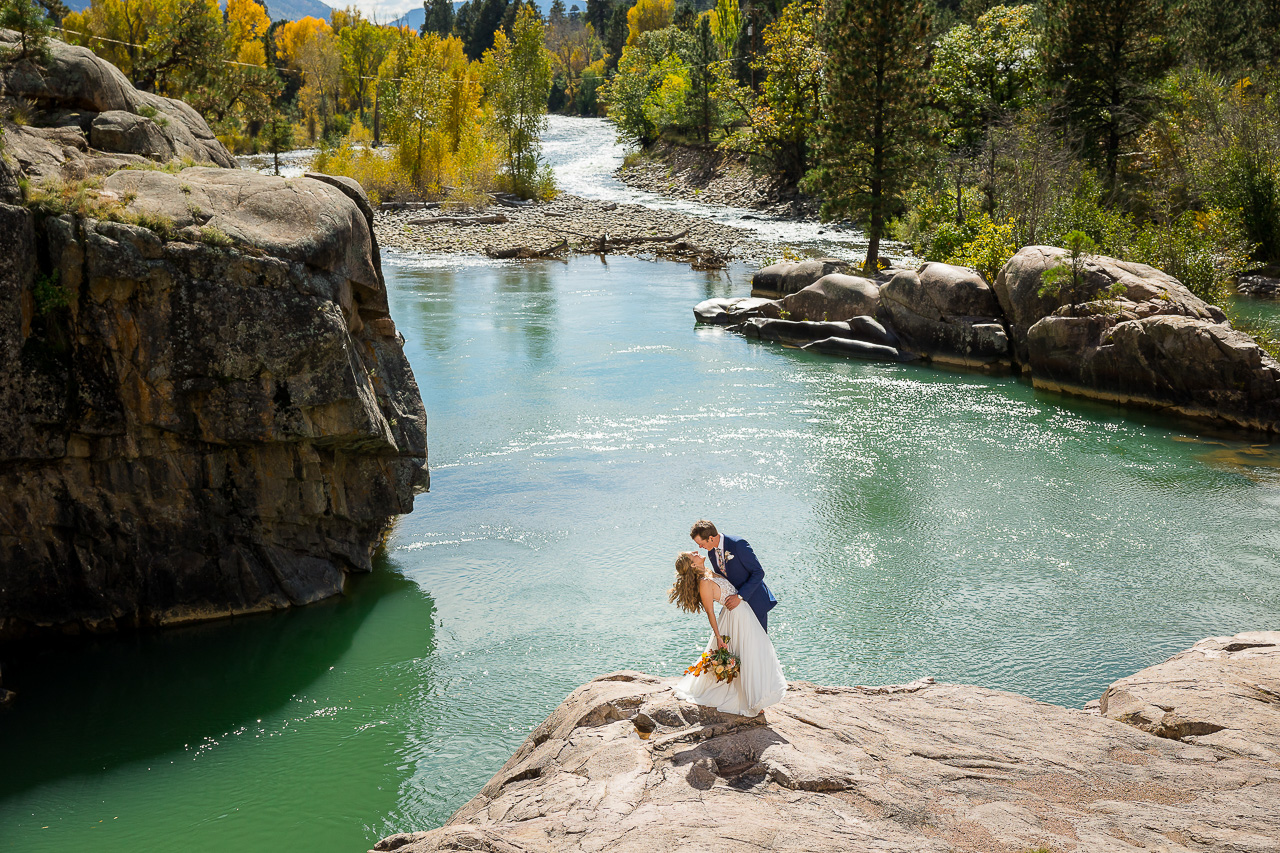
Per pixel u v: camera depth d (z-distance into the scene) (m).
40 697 10.48
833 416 22.45
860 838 4.80
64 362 10.85
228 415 11.66
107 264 10.78
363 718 10.20
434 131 69.31
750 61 86.44
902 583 13.53
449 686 10.90
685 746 5.88
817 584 13.52
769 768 5.52
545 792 5.47
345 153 66.25
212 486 12.07
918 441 20.47
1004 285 27.42
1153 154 45.84
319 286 12.13
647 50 114.19
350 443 12.84
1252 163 39.25
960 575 13.79
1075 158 41.59
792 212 64.94
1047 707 7.36
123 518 11.59
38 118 16.50
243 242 11.59
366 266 13.44
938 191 46.00
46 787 8.93
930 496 17.05
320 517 13.27
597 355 28.53
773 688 6.10
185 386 11.36
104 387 11.05
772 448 19.91
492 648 11.78
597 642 11.90
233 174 13.06
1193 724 6.98
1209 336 21.31
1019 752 6.29
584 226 58.34
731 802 5.16
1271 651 8.89
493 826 5.12
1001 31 58.34
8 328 10.47
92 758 9.41
